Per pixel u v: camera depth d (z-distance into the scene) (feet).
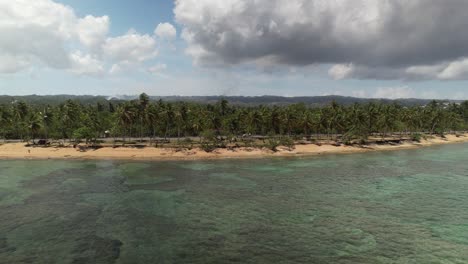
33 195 213.05
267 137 476.13
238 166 315.78
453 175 273.75
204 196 212.84
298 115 488.02
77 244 141.79
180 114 416.46
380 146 449.89
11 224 164.04
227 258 130.21
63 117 427.74
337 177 267.39
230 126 437.17
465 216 176.14
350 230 157.99
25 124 408.05
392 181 253.03
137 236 150.41
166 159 352.08
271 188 232.53
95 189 228.63
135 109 403.54
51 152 371.35
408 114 538.47
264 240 146.92
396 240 146.72
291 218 173.58
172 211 183.83
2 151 374.43
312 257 131.23
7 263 125.49
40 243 142.72
